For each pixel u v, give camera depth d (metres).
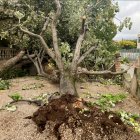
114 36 14.40
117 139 6.01
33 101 8.16
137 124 7.25
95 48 12.63
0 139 5.99
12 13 12.53
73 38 14.27
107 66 13.95
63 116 6.42
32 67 14.44
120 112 7.84
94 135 5.92
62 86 9.04
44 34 13.09
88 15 13.38
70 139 5.82
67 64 11.21
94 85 11.75
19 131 6.30
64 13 13.75
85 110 6.73
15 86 10.73
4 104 8.09
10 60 12.90
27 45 13.10
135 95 10.22
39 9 14.16
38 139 5.98
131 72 13.80
